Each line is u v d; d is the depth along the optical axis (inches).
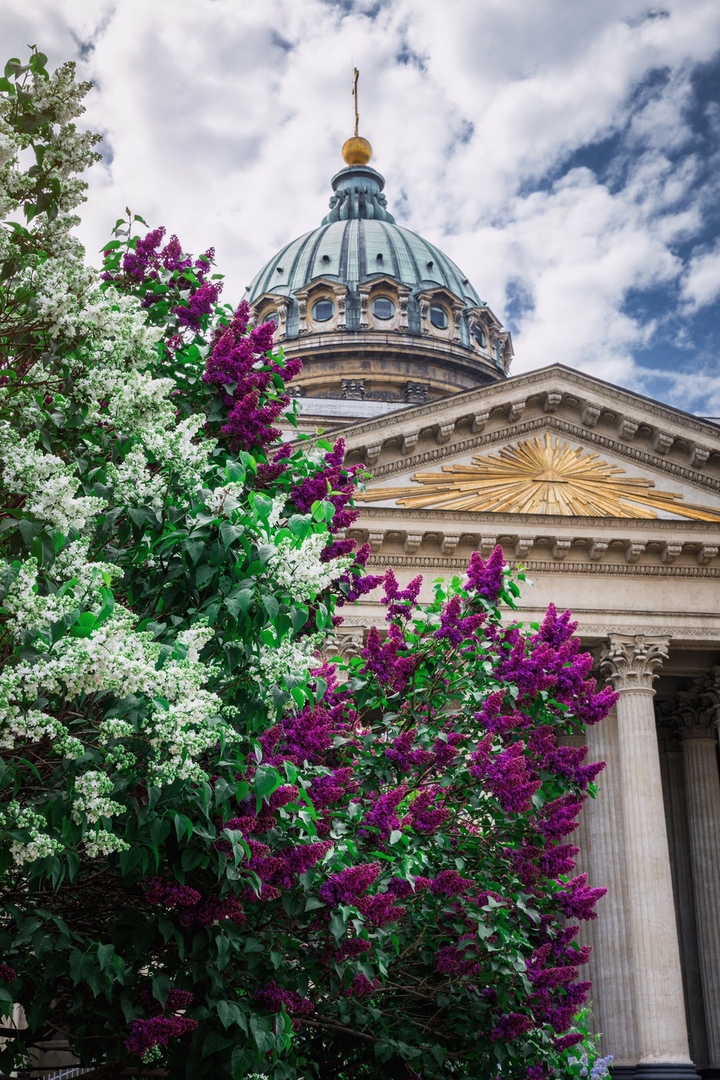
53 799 366.0
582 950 590.9
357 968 502.3
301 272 3698.3
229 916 453.7
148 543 423.5
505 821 606.9
